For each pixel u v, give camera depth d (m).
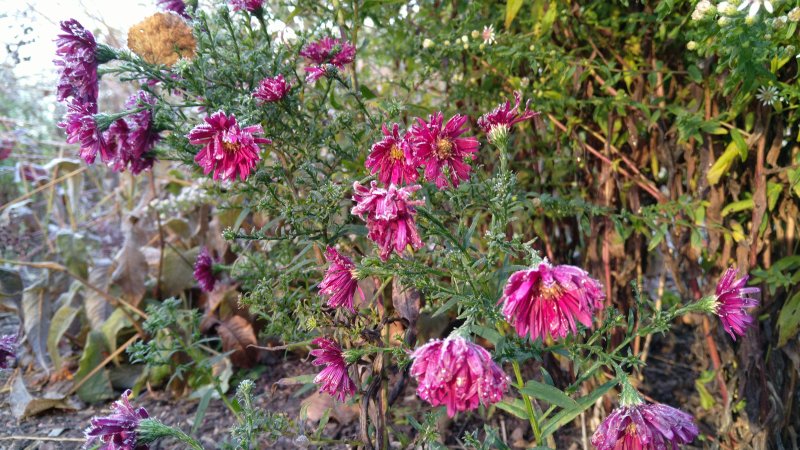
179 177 0.62
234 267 0.40
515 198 0.28
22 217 0.66
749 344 0.36
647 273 0.47
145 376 0.47
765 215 0.34
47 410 0.46
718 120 0.34
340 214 0.34
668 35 0.35
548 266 0.20
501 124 0.26
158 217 0.51
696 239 0.35
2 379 0.50
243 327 0.47
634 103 0.36
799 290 0.35
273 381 0.47
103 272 0.52
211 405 0.45
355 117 0.37
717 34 0.29
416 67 0.44
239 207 0.37
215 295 0.49
